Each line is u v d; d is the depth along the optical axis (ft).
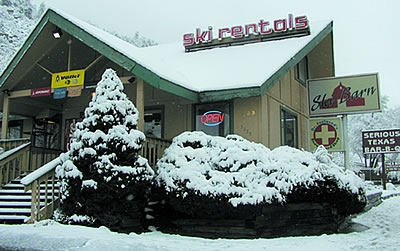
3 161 39.11
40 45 41.04
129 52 37.19
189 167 29.81
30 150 43.21
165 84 35.73
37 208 31.55
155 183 31.63
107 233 26.61
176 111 45.01
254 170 29.22
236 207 27.78
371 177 114.83
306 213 31.58
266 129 40.93
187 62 50.19
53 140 50.96
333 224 32.55
